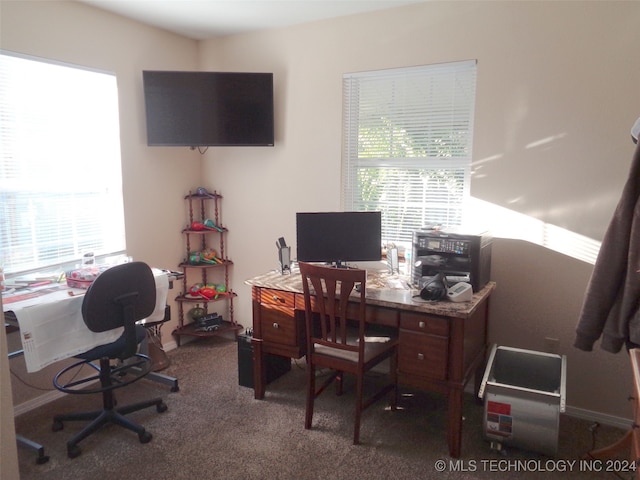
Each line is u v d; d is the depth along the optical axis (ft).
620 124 7.96
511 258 9.13
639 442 4.42
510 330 9.29
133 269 7.91
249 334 10.02
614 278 6.44
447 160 9.75
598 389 8.63
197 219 12.63
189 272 12.62
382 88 10.18
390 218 10.55
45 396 9.36
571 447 7.84
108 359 8.16
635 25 7.68
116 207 10.70
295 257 11.54
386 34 9.86
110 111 10.37
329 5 9.63
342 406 9.18
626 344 6.55
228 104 10.98
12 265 8.87
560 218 8.63
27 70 8.79
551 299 8.87
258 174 11.85
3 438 3.26
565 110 8.35
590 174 8.29
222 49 11.88
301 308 8.64
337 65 10.48
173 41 11.57
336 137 10.69
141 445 7.83
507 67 8.75
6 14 8.27
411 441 7.98
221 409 9.03
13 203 8.79
